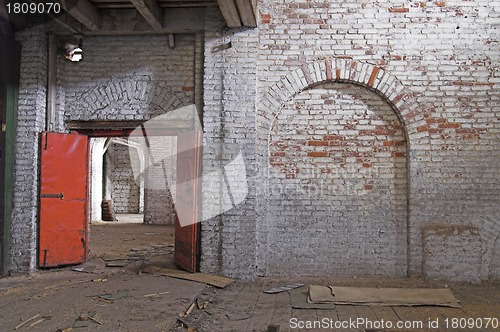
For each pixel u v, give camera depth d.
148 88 6.06
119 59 6.09
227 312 4.43
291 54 5.91
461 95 5.79
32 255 5.82
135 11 5.93
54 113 6.04
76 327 3.71
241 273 5.68
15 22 5.61
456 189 5.73
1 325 3.75
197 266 5.84
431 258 5.67
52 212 5.96
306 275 5.85
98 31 5.94
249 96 5.82
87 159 6.36
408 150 5.83
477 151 5.75
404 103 5.80
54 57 6.06
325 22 5.91
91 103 6.08
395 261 5.81
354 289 5.16
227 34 5.87
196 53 5.98
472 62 5.80
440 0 5.86
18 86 5.85
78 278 5.56
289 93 5.90
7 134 5.71
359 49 5.86
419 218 5.73
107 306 4.33
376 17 5.88
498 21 5.80
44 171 5.88
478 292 5.23
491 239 5.70
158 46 6.08
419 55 5.83
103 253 7.61
